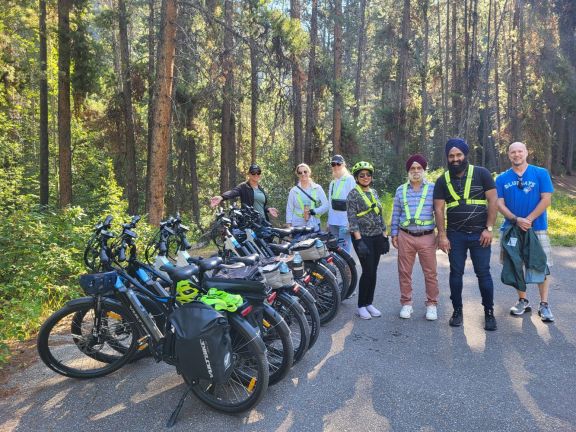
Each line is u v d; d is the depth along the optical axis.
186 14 13.40
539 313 5.30
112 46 21.81
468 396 3.59
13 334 4.58
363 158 23.86
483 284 5.03
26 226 6.35
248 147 26.50
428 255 5.30
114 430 3.21
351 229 5.29
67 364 4.14
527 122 37.88
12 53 14.47
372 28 45.97
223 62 13.18
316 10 20.89
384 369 4.09
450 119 44.91
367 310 5.54
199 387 3.47
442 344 4.64
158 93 11.26
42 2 15.29
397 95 35.44
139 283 3.96
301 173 6.67
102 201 19.50
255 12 13.08
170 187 25.72
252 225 5.54
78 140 21.98
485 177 4.96
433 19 50.41
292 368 4.14
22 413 3.44
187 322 3.23
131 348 3.97
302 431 3.17
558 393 3.62
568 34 45.84
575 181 47.81
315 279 5.18
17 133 20.58
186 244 4.80
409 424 3.23
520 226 5.11
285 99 14.48
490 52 37.03
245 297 3.47
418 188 5.32
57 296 6.13
